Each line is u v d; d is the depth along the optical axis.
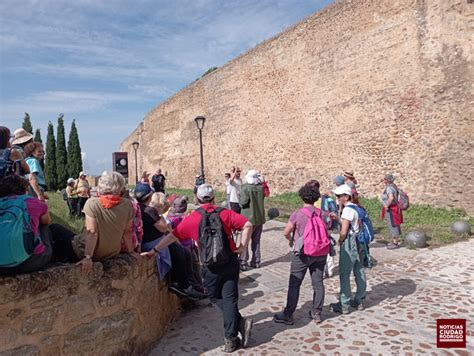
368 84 13.19
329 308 4.73
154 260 4.17
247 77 19.67
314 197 4.31
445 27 10.87
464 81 10.49
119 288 3.43
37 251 2.81
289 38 16.72
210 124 23.42
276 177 17.86
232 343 3.72
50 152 35.28
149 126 34.00
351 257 4.43
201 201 3.79
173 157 29.06
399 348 3.61
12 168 3.65
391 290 5.21
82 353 3.10
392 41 12.33
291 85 16.72
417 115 11.66
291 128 16.83
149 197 4.61
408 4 11.81
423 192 11.53
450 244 7.49
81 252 3.32
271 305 4.96
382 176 12.79
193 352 3.80
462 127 10.54
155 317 4.12
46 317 2.83
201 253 3.61
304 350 3.69
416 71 11.64
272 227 10.52
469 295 4.83
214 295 3.79
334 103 14.57
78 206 10.60
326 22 14.81
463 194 10.52
